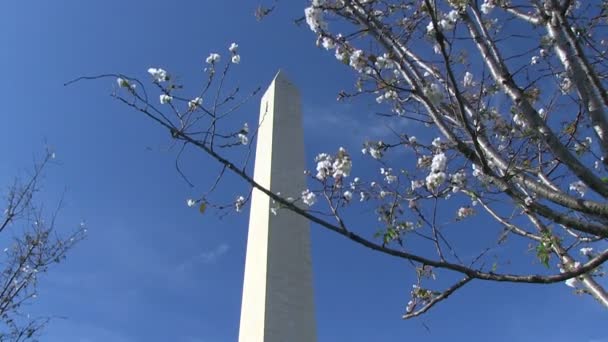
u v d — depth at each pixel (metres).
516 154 4.49
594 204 3.88
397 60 4.53
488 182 4.65
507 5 5.36
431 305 4.42
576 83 4.55
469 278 4.12
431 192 4.40
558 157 4.21
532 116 4.40
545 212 4.05
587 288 5.28
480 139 4.65
